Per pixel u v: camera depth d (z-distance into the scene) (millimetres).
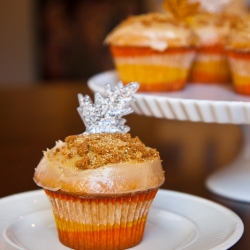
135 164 467
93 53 1945
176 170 668
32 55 1999
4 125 878
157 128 895
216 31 740
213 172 638
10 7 1967
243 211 557
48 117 942
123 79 709
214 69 740
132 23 709
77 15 1928
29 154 708
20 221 503
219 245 450
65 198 467
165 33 681
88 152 470
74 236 477
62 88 1256
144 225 489
